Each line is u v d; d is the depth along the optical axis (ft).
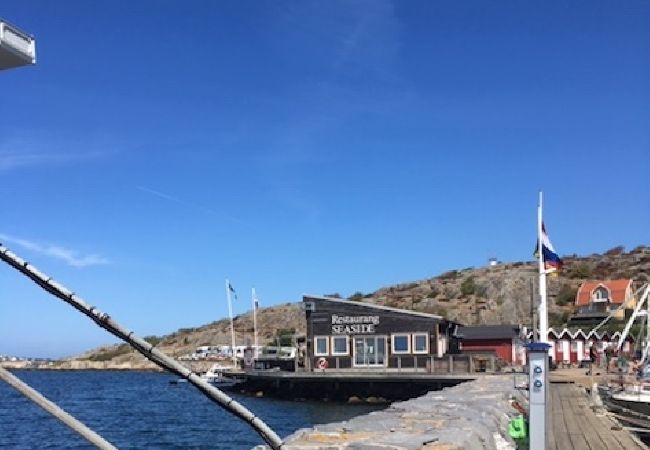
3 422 99.45
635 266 320.50
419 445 23.62
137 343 9.76
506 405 49.88
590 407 65.67
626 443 43.68
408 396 130.00
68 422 9.36
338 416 110.83
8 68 8.70
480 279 332.80
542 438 32.96
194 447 73.56
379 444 23.12
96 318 9.61
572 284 304.50
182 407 134.31
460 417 34.42
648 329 94.27
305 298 147.54
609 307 241.35
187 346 358.43
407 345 139.74
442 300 324.60
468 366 128.67
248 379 155.33
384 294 350.84
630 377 97.14
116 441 80.02
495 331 171.42
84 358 440.86
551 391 84.64
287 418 108.17
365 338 142.41
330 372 136.77
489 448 31.07
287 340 308.19
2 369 9.37
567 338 180.86
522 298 301.02
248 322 373.61
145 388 213.25
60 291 9.55
